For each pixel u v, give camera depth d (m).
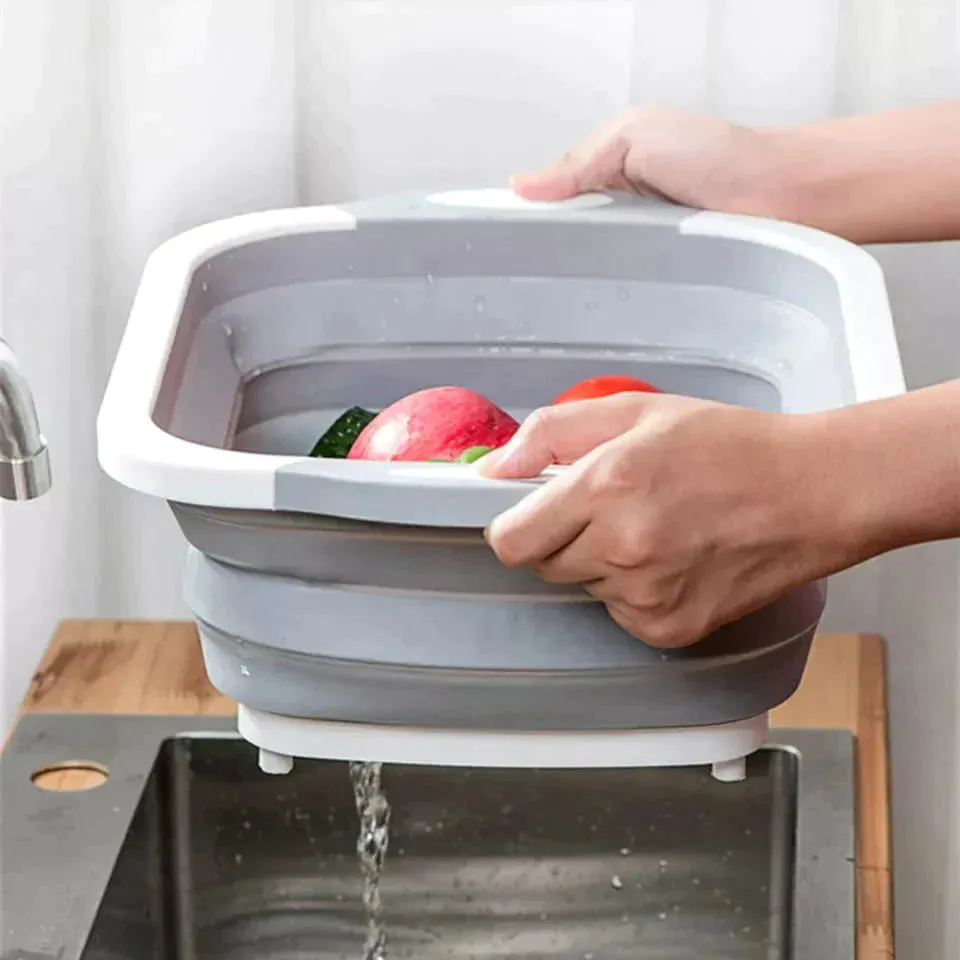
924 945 1.67
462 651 0.85
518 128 1.47
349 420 1.07
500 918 1.33
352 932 1.33
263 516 0.81
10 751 1.28
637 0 1.41
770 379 1.10
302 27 1.44
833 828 1.18
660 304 1.14
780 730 1.30
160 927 1.28
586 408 0.84
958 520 0.87
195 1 1.38
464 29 1.44
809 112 1.44
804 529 0.84
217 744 1.31
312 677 0.87
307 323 1.14
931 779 1.62
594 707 0.87
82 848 1.17
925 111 1.30
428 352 1.16
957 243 1.46
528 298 1.15
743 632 0.88
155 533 1.56
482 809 1.32
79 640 1.44
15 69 1.40
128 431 0.83
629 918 1.32
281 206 1.46
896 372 0.93
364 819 1.31
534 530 0.78
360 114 1.47
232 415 1.05
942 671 1.58
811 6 1.40
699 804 1.30
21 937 1.08
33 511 1.53
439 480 0.79
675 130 1.27
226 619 0.87
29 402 0.86
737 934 1.31
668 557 0.81
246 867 1.33
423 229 1.14
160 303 0.99
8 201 1.44
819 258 1.07
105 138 1.43
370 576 0.84
